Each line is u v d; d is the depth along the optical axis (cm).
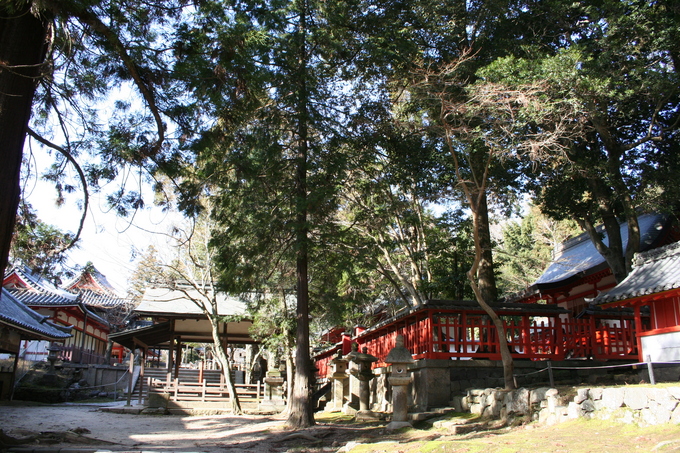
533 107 1213
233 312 2514
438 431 1125
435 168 1706
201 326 2586
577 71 1262
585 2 1538
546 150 1403
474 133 1303
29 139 1088
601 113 1422
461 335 1477
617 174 1598
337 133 1520
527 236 3712
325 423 1542
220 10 1023
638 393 799
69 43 964
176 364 2595
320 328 2577
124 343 2495
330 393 2344
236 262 1518
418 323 1552
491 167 1580
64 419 1756
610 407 852
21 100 825
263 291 1909
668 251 1194
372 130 1630
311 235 1561
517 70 1279
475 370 1453
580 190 1709
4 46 816
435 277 2198
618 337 1575
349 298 2070
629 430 757
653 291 1086
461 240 1973
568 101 1252
